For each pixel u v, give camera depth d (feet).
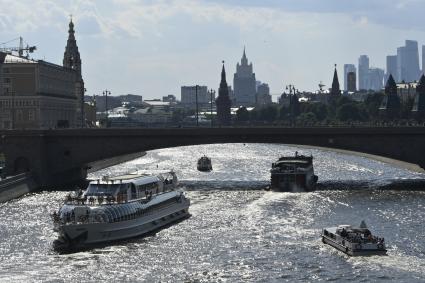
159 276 427.74
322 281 413.59
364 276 421.18
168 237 541.34
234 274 431.02
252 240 523.29
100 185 565.53
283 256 472.03
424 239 520.83
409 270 432.25
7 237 540.52
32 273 435.53
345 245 476.95
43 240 531.50
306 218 616.80
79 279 422.00
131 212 541.75
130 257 476.95
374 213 643.04
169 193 608.19
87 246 513.04
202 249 497.46
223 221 605.31
